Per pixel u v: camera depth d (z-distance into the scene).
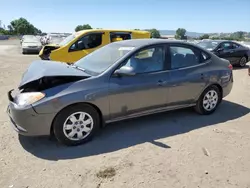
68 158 3.39
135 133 4.18
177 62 4.54
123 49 4.25
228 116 5.07
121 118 4.05
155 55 4.30
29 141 3.85
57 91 3.49
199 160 3.38
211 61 4.98
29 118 3.38
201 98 4.92
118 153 3.53
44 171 3.09
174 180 2.95
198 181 2.95
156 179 2.96
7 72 10.23
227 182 2.94
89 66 4.22
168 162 3.32
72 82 3.62
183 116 4.98
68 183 2.87
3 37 58.88
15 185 2.82
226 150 3.67
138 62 4.11
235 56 12.48
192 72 4.64
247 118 4.98
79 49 9.12
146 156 3.46
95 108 3.79
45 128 3.48
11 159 3.34
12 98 3.63
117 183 2.88
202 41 13.12
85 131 3.79
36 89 3.53
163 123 4.62
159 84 4.23
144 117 4.89
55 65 4.30
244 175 3.09
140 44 4.27
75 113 3.64
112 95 3.81
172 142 3.88
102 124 3.96
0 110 5.23
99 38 9.38
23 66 12.36
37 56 18.28
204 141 3.94
